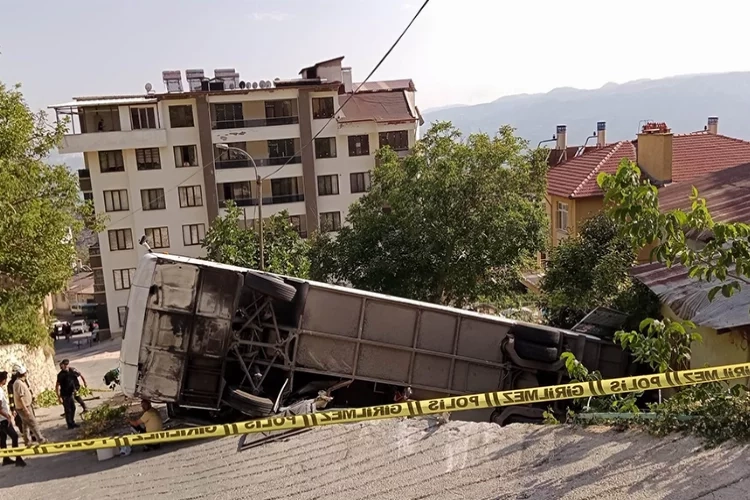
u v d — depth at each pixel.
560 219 27.47
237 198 42.81
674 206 15.23
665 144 21.75
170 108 41.19
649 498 4.32
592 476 4.82
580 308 14.86
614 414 5.88
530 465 5.26
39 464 8.64
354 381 10.41
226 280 9.35
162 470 7.21
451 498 4.95
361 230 22.89
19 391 9.60
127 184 41.88
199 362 9.40
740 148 27.25
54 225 18.45
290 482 5.89
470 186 21.44
